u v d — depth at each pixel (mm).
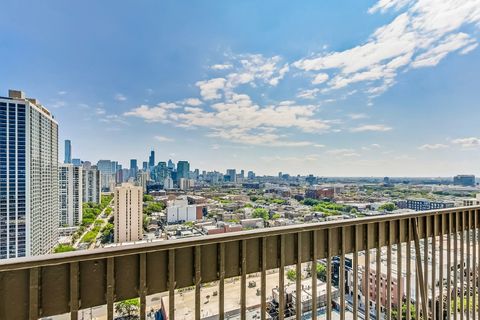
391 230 2266
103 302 1306
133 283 1375
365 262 2131
